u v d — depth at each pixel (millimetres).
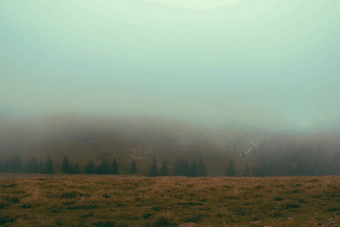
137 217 17859
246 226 16969
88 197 21641
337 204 21984
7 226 15594
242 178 33969
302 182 29609
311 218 18734
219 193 24500
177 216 18438
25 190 22094
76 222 16531
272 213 19656
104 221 16859
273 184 28203
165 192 24125
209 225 17188
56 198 20719
